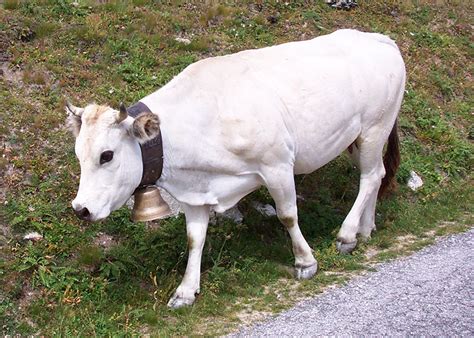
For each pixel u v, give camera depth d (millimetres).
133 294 6547
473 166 8781
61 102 7871
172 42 8938
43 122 7633
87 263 6715
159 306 6477
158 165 6273
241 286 6715
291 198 6727
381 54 7184
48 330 6254
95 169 6062
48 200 7086
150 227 7090
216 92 6461
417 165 8516
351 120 6980
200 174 6457
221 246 6992
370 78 7047
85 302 6477
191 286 6539
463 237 7469
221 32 9367
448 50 10445
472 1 12031
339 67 6930
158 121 6059
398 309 6309
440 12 11414
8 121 7574
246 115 6449
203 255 6891
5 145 7395
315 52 6926
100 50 8602
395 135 7492
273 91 6617
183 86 6402
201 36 9180
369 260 7109
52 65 8242
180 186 6434
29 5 8930
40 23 8703
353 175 8109
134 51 8648
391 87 7180
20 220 6816
